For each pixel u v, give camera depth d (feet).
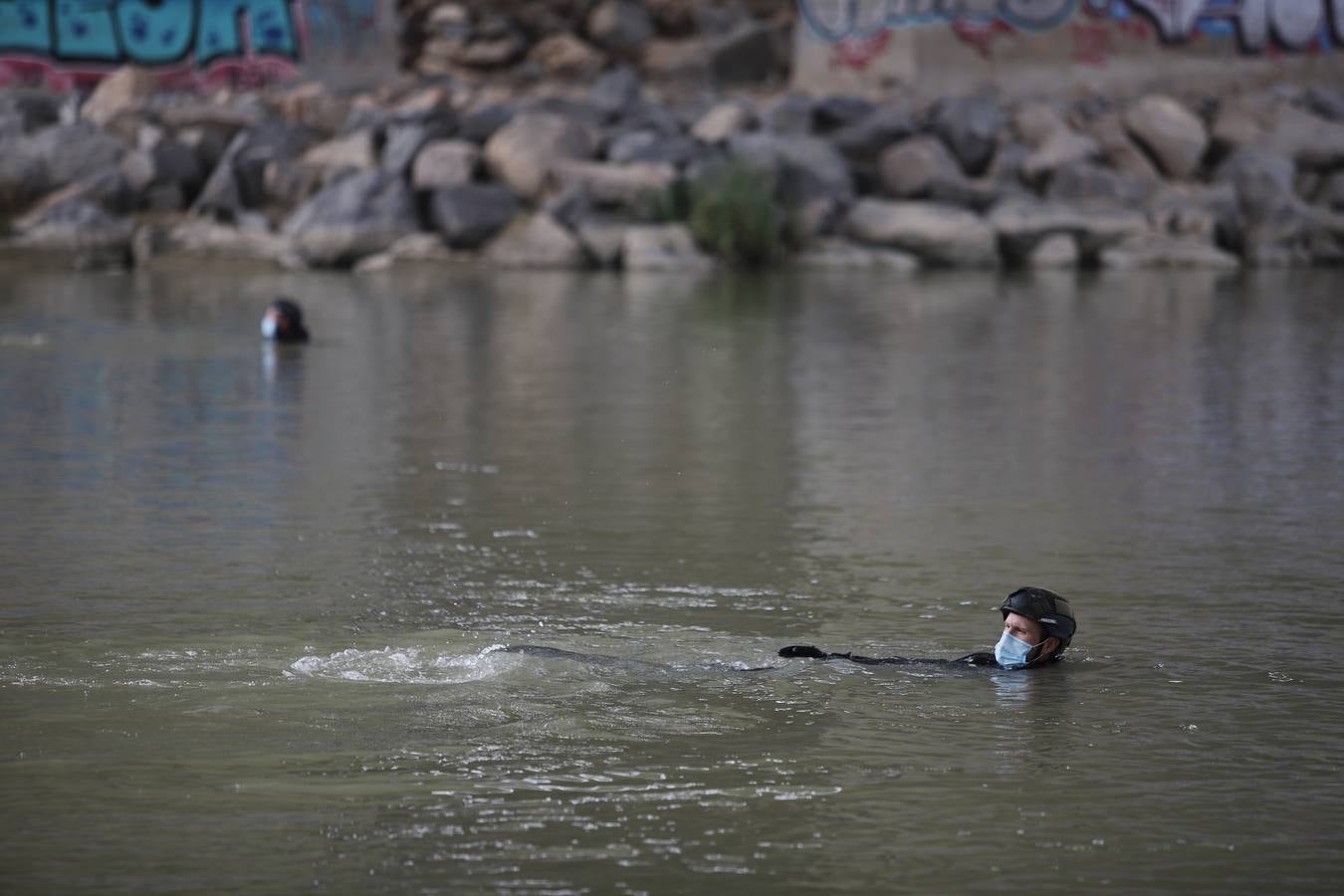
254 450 81.35
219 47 276.00
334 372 111.96
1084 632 49.85
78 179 229.04
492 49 299.38
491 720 40.22
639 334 140.05
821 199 235.40
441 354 123.34
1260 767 37.65
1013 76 294.66
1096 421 94.22
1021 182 251.60
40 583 54.44
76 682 42.96
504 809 34.42
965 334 142.51
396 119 238.68
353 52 284.82
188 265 212.02
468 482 74.13
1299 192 264.52
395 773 36.42
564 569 57.88
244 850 32.19
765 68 310.65
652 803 34.88
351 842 32.63
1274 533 65.10
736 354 125.29
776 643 48.34
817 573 57.82
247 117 242.17
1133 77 297.53
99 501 68.54
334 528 64.18
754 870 31.55
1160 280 208.64
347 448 82.43
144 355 119.65
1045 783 36.47
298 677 43.65
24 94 253.65
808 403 100.27
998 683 44.27
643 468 78.23
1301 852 32.73
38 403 95.55
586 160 236.84
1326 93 295.48
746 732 39.65
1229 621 51.47
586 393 103.50
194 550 60.03
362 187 221.66
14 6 267.59
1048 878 31.37
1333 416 96.63
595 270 216.74
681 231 221.87
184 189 233.14
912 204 237.25
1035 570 58.59
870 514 68.33
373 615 50.88
